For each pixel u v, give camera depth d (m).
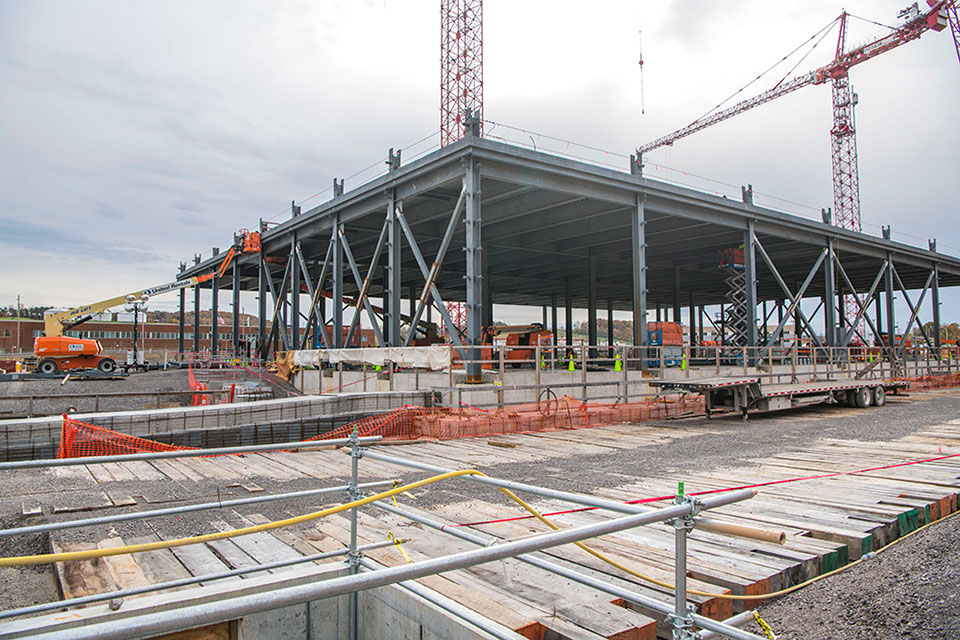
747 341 29.61
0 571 6.60
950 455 11.95
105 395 17.20
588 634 4.25
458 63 59.38
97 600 4.57
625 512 3.38
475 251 19.81
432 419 15.88
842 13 80.25
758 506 7.79
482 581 5.29
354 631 5.53
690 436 15.71
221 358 45.91
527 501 8.50
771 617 5.09
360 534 6.84
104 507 8.51
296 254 33.84
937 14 65.75
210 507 5.17
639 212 25.19
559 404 19.30
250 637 5.03
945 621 4.87
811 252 38.91
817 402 22.53
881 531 6.83
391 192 24.52
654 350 26.08
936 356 42.59
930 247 43.09
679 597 3.35
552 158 21.83
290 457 13.00
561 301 75.44
